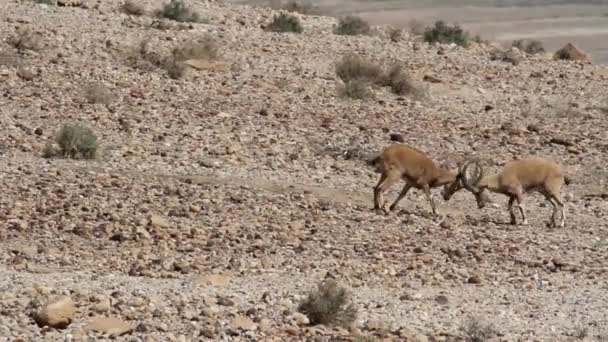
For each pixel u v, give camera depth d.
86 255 64.00
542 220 85.12
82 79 109.19
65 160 85.31
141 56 118.31
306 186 86.06
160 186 80.19
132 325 50.91
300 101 112.62
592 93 131.50
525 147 106.62
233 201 78.69
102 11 136.12
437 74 130.62
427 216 81.44
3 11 128.12
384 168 80.88
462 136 108.12
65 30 123.88
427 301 61.59
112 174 82.44
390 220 78.50
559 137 110.12
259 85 115.88
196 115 102.56
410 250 71.94
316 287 60.66
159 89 109.88
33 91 103.38
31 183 77.50
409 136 105.69
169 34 129.25
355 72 122.94
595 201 92.00
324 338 51.91
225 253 66.94
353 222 76.94
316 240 71.69
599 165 103.00
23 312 51.09
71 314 50.16
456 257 71.50
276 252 68.25
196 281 60.44
